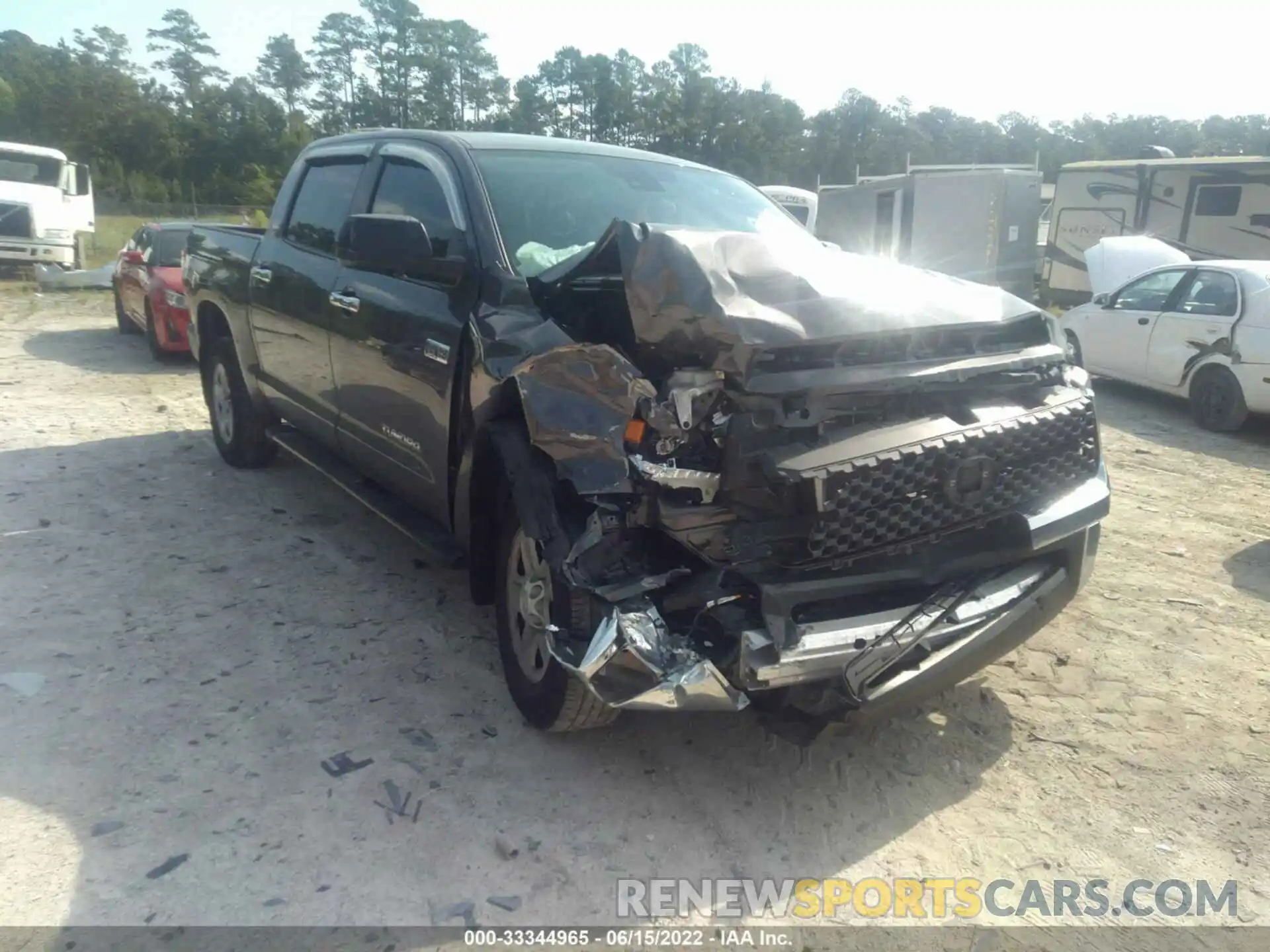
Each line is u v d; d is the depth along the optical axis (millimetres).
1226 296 8914
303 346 5043
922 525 2975
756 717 3037
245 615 4406
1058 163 90938
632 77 85875
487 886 2801
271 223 5676
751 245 3158
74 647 4043
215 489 6141
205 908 2668
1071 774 3400
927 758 3484
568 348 3006
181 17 96062
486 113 96188
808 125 86875
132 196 63469
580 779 3307
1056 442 3270
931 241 20422
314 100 94750
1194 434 8805
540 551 3213
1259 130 91125
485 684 3891
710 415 2818
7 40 103625
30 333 12555
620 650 2734
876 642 2861
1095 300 10633
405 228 3746
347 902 2715
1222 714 3783
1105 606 4754
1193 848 3041
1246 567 5309
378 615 4453
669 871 2893
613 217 4156
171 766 3275
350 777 3258
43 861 2816
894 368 2973
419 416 3963
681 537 2793
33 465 6535
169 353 10422
